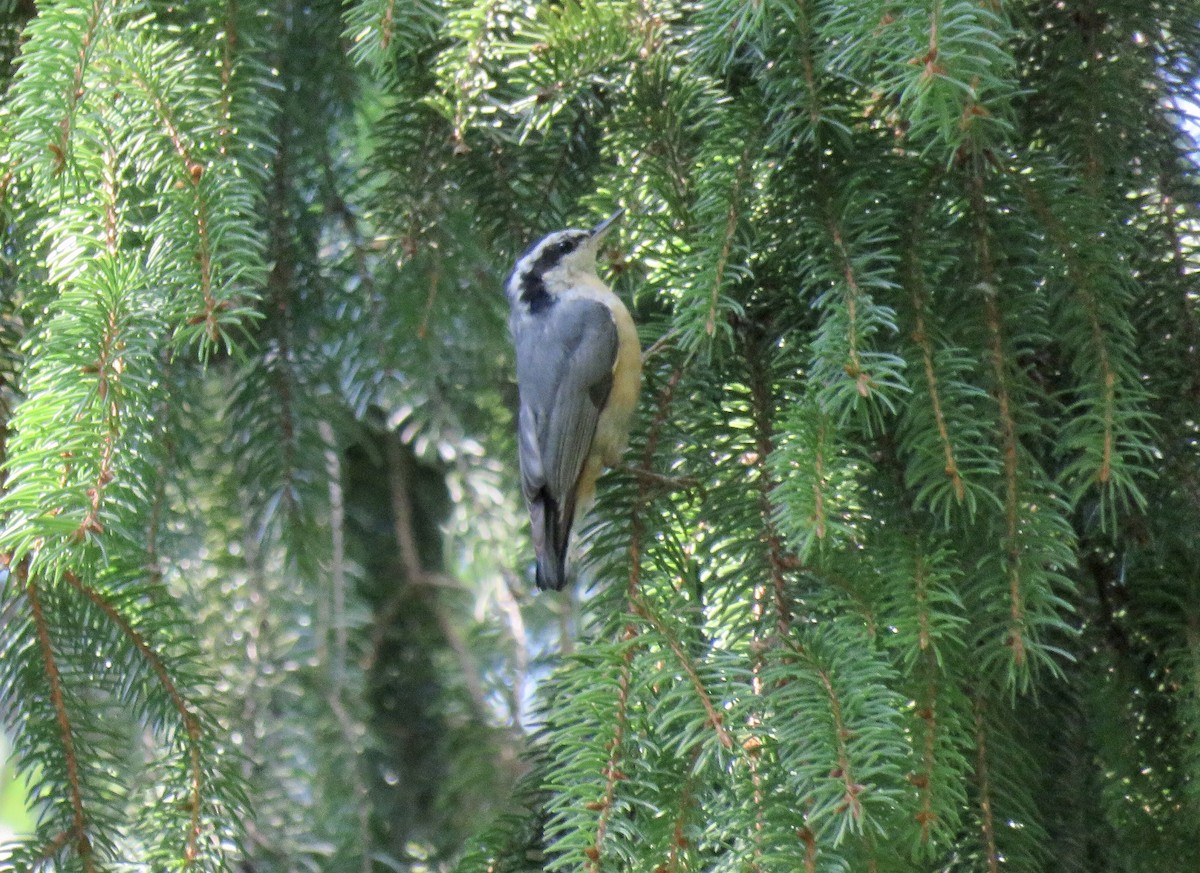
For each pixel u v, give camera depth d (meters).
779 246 5.50
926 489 4.78
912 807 4.43
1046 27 5.77
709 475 5.61
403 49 6.11
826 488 4.71
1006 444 4.95
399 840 8.42
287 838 7.98
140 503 4.97
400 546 9.26
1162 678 5.34
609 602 5.51
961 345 5.16
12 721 5.64
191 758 5.63
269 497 7.79
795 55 5.21
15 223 5.82
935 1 4.38
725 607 5.22
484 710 8.79
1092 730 5.41
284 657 8.38
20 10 6.83
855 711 4.45
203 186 5.20
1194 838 5.19
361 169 8.06
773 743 4.45
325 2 7.16
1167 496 5.23
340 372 8.20
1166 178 5.64
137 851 5.98
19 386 6.21
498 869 5.71
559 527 7.54
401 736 8.73
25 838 5.46
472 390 8.96
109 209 5.37
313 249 7.77
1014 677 4.63
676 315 5.39
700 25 5.48
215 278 5.11
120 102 5.32
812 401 4.94
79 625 5.65
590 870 4.27
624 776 4.49
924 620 4.66
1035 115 5.74
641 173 6.14
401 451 9.48
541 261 7.32
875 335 5.18
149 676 5.70
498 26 5.92
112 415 4.92
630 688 4.71
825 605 4.95
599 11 5.85
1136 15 5.71
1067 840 5.37
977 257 5.23
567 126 6.97
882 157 5.40
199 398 7.85
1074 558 4.79
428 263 7.61
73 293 5.05
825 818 4.29
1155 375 5.33
